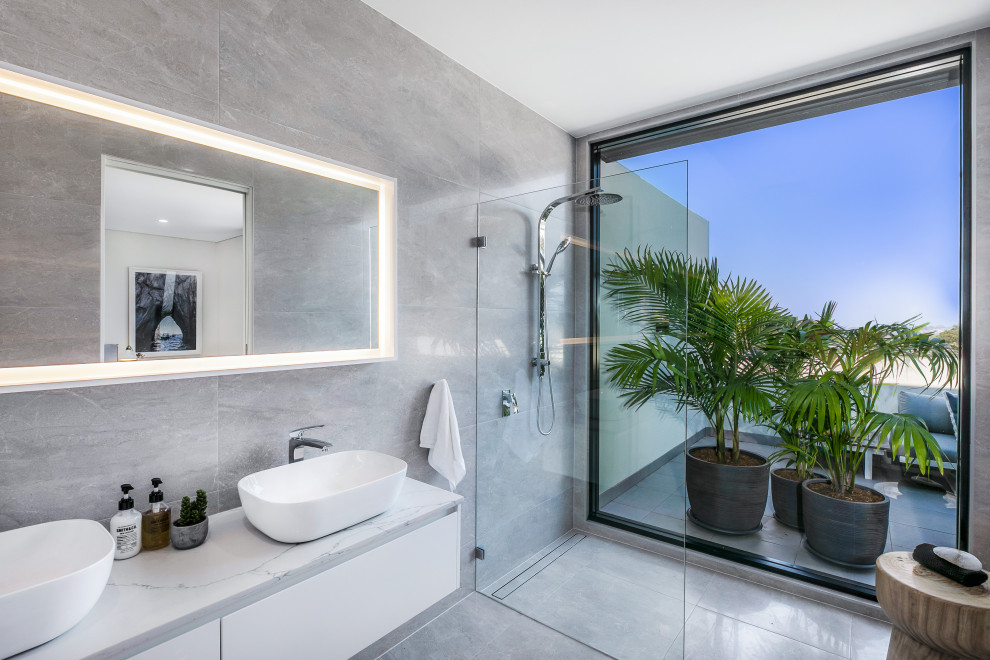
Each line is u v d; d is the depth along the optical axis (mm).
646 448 2193
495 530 2574
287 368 1683
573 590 2342
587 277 2330
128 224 1376
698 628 2301
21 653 927
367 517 1540
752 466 2801
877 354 2463
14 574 1115
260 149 1640
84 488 1331
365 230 1993
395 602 1613
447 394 2229
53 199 1249
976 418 2174
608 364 2295
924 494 2352
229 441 1627
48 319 1243
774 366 2736
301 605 1344
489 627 2281
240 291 1620
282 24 1743
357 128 1986
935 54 2291
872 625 2314
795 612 2430
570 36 2252
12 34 1197
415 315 2236
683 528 2094
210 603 1112
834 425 2473
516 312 2492
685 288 2061
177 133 1470
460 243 2486
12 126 1190
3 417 1209
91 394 1339
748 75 2594
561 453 2402
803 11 2059
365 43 2020
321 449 1819
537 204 2441
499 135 2734
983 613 1545
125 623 1032
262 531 1406
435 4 2027
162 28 1447
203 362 1532
